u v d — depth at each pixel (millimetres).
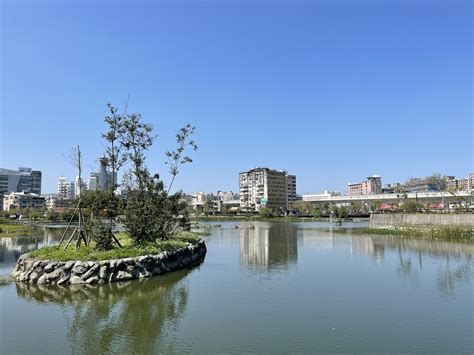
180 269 36219
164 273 33406
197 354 15406
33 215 163250
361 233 87875
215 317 20438
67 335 17734
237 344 16516
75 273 28031
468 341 16859
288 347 16172
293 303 23438
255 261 42188
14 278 29641
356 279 31203
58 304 22984
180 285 28562
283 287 28094
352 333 17953
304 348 16031
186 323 19484
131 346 16344
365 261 41656
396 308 22281
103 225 34250
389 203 185375
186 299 24375
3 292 25578
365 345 16422
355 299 24391
